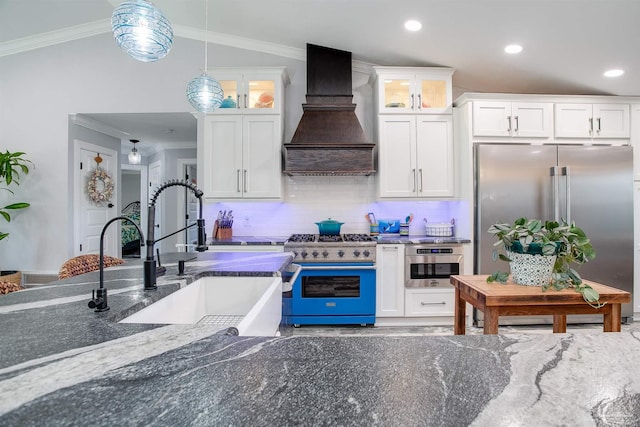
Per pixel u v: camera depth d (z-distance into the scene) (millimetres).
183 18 3387
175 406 516
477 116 3182
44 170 3693
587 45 2742
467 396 549
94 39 3678
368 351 725
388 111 3371
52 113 3693
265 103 3477
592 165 3109
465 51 3070
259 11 3037
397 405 521
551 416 496
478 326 3195
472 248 3158
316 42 3414
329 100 3443
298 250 3135
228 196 3385
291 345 756
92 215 4094
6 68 3695
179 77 3676
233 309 1671
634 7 2271
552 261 1658
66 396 543
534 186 3094
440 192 3371
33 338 800
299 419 485
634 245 3178
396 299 3191
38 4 3213
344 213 3736
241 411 503
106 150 4387
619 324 1576
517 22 2566
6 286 1411
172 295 1374
